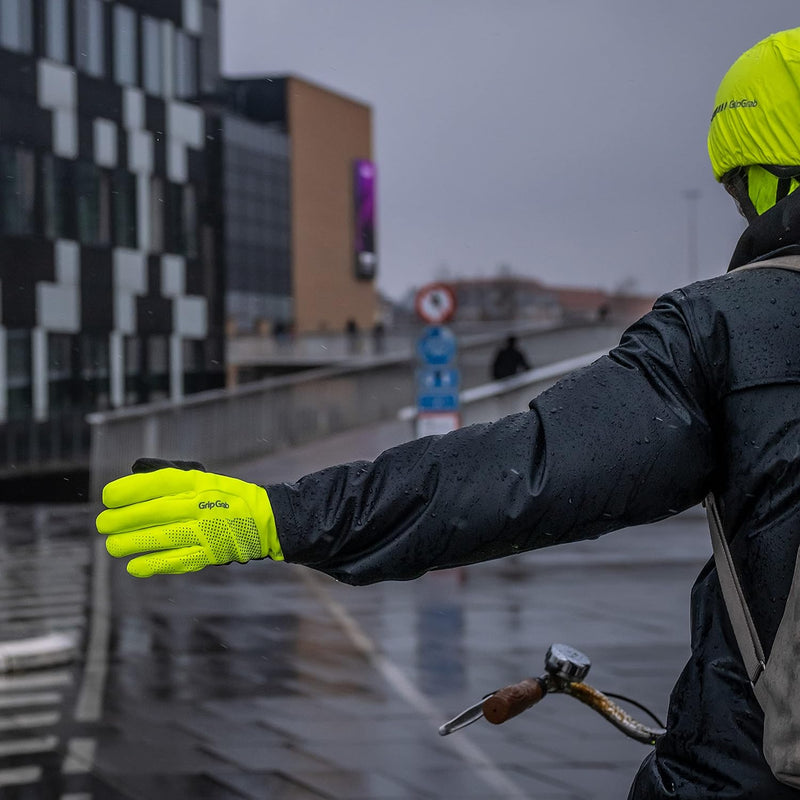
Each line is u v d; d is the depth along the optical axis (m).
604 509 1.59
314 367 66.06
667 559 15.55
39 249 42.94
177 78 49.69
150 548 1.56
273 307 87.12
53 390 43.19
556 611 11.71
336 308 95.81
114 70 46.34
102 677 9.16
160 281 48.69
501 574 14.41
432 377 19.39
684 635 10.33
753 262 1.70
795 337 1.62
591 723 7.51
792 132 1.74
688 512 20.52
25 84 42.38
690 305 1.65
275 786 6.40
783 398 1.60
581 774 6.50
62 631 11.27
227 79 90.12
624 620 11.13
